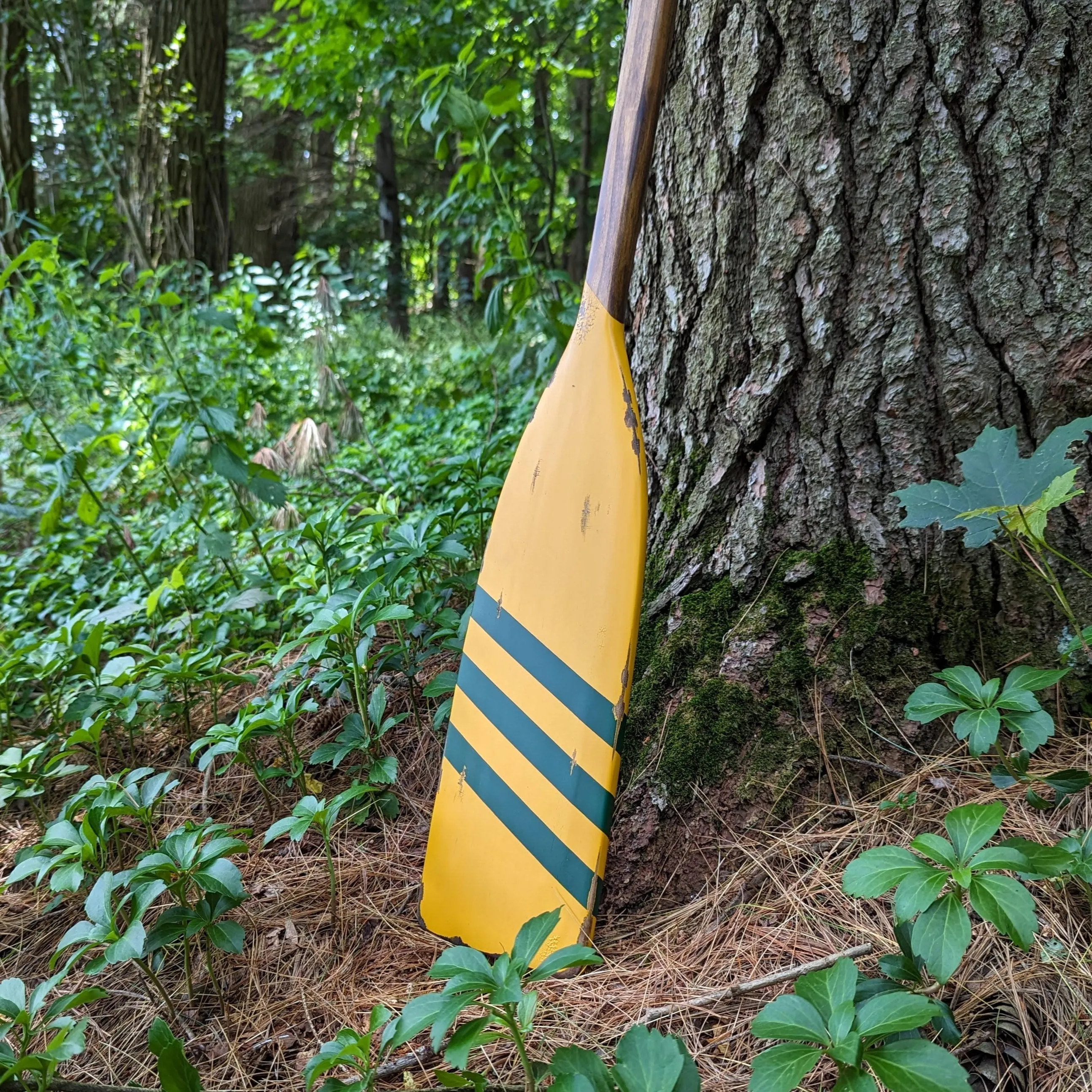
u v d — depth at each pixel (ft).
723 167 4.80
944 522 3.84
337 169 43.06
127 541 9.63
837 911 3.99
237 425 10.04
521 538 4.77
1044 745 4.37
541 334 13.10
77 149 25.32
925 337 4.44
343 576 6.82
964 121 4.23
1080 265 4.18
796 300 4.66
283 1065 3.72
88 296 13.65
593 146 31.12
